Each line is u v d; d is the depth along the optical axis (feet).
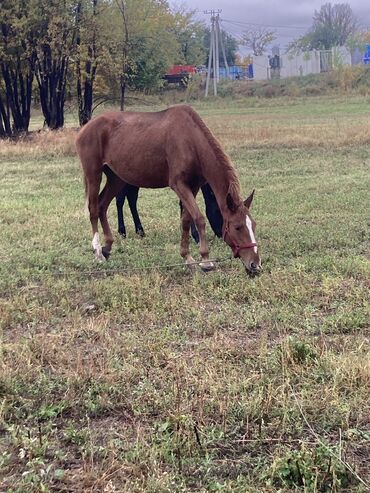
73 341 16.47
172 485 11.00
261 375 14.07
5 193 35.88
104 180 40.22
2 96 81.66
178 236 25.75
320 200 31.09
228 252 23.12
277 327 16.56
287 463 11.28
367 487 10.81
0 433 12.94
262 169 42.01
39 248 24.36
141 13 80.84
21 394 13.98
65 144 54.95
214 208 23.80
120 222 26.05
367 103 110.83
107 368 14.71
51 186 38.22
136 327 17.08
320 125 67.82
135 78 101.40
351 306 17.72
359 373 13.89
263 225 26.48
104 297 19.04
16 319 17.80
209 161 20.52
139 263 22.11
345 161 43.88
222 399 13.37
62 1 69.77
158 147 21.48
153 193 35.17
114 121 22.61
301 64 168.76
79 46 74.33
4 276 21.12
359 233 24.84
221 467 11.64
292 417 12.87
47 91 77.66
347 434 12.41
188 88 141.90
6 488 11.12
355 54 167.73
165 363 15.07
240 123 78.28
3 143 58.85
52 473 11.57
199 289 19.38
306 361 14.62
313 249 23.31
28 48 71.56
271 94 142.31
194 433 12.42
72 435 12.61
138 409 13.34
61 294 19.53
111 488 10.88
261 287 19.08
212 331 16.65
